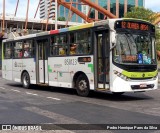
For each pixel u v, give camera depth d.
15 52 20.19
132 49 12.70
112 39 12.36
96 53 13.27
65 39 15.17
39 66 17.45
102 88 12.97
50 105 11.43
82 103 11.93
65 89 17.94
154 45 13.47
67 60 15.02
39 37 17.31
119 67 12.33
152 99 13.12
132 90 12.54
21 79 19.42
